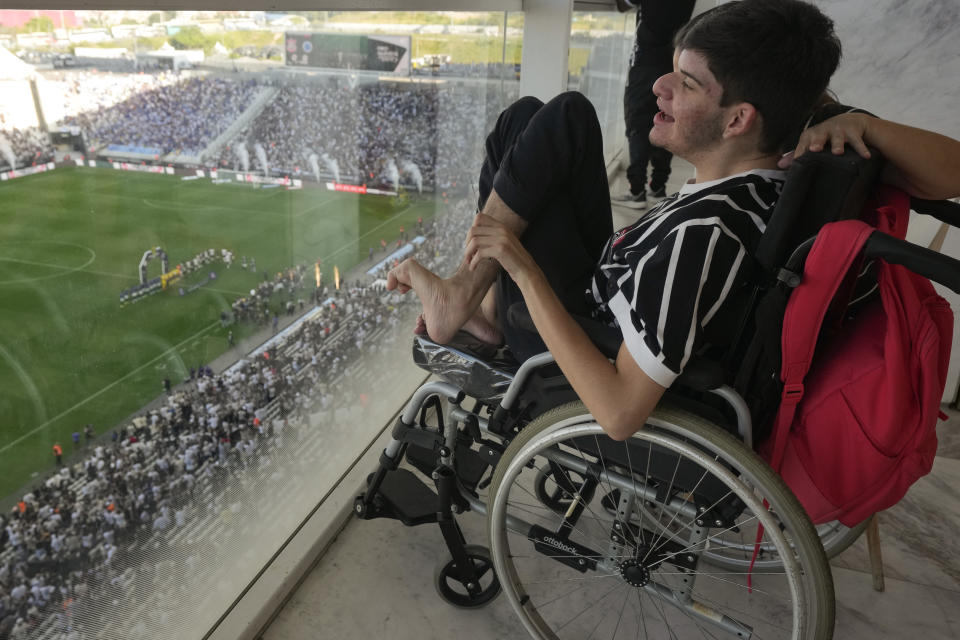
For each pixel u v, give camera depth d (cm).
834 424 101
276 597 143
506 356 132
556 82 270
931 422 98
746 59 93
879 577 154
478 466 149
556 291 130
